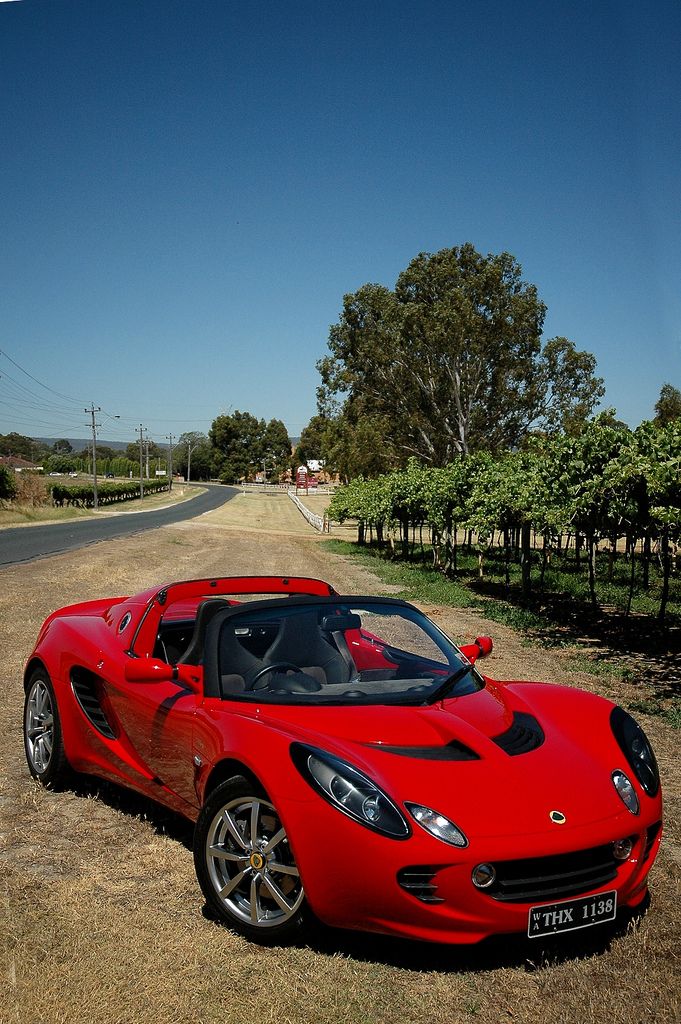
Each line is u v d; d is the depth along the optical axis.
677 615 15.03
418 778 3.06
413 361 55.62
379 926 2.91
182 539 34.09
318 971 2.96
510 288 55.47
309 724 3.41
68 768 4.84
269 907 3.26
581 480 12.60
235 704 3.70
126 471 189.38
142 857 3.92
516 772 3.20
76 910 3.36
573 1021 2.69
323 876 2.93
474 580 21.66
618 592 18.84
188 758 3.78
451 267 55.31
